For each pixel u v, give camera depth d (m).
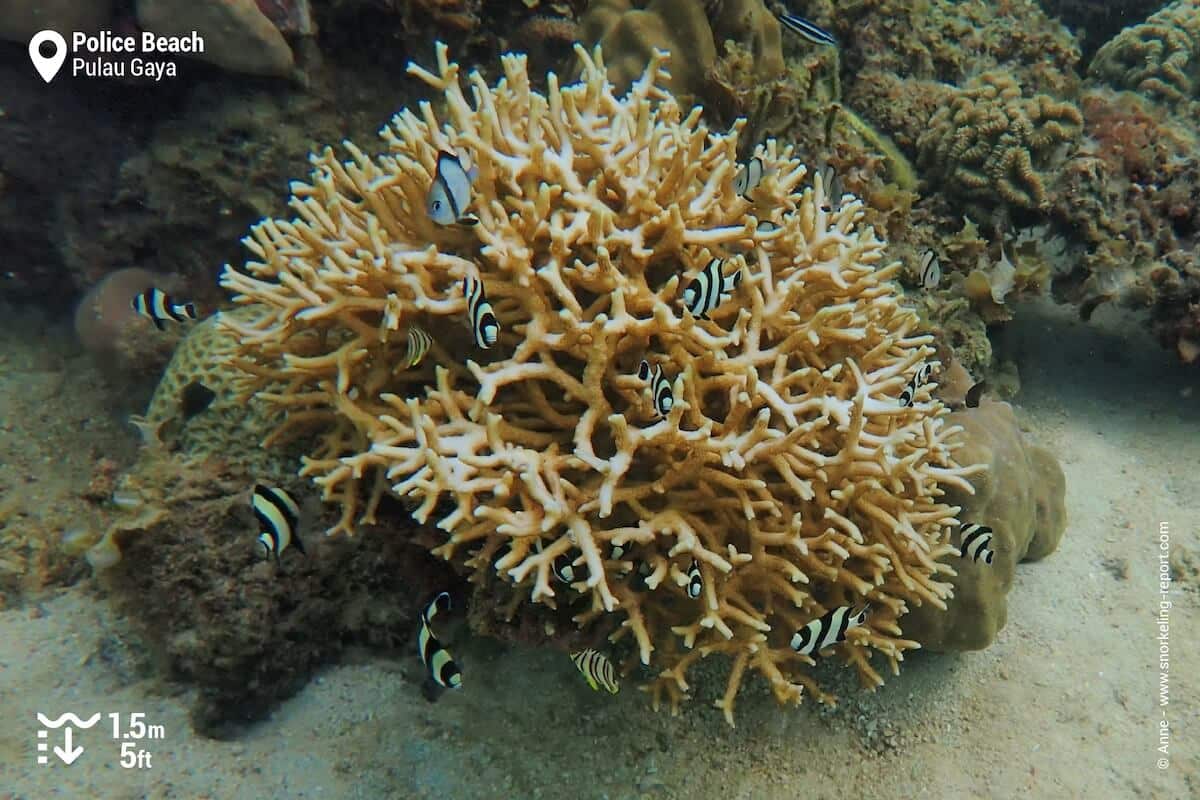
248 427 0.95
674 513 0.76
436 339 0.82
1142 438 1.22
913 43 1.59
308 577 0.90
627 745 0.89
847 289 0.84
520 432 0.77
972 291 1.22
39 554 1.08
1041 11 1.94
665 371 0.79
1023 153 1.27
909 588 0.81
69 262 1.34
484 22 1.28
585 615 0.77
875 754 0.91
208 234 1.27
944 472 0.83
